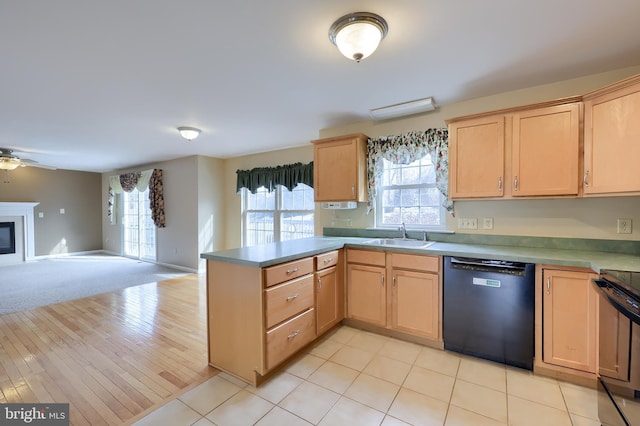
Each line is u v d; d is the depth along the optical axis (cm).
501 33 175
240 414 171
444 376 207
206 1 145
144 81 234
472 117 248
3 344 256
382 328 272
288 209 495
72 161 591
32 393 190
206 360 231
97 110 297
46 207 673
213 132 383
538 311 204
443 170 282
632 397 127
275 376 208
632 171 182
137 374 211
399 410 174
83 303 368
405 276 253
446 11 155
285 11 154
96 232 755
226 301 212
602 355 152
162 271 544
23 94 255
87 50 188
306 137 411
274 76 228
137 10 150
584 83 231
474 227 278
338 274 276
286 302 212
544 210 248
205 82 237
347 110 302
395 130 317
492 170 240
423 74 226
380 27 164
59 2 143
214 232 552
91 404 179
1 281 475
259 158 519
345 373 212
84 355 238
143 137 405
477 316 224
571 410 172
